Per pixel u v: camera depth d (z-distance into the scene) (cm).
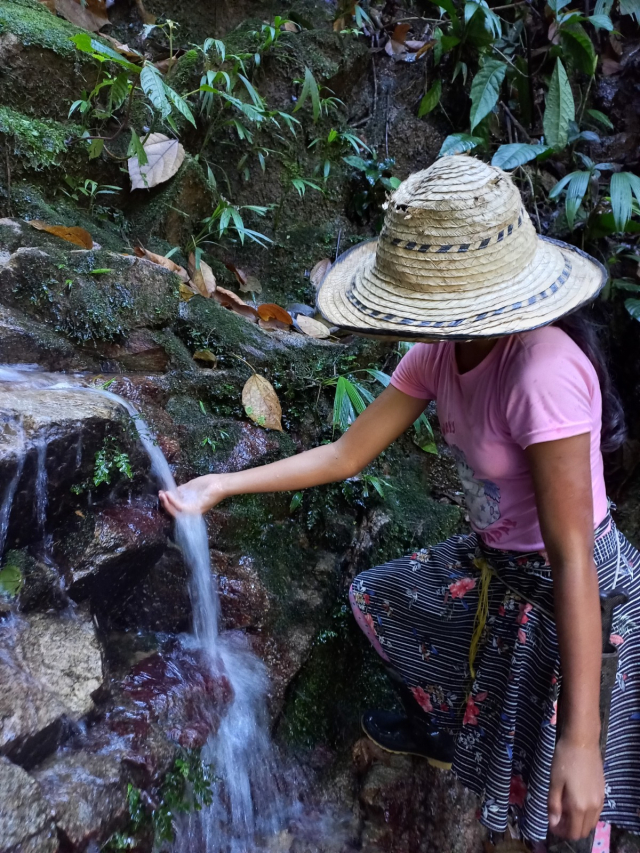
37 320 198
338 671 213
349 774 204
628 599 135
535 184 336
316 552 225
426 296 121
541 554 140
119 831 122
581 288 124
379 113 344
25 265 196
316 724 205
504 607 148
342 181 322
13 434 136
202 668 171
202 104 286
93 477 153
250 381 219
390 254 124
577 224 315
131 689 150
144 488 173
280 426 221
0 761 109
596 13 321
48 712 122
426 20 352
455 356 140
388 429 163
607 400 138
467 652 164
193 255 268
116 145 270
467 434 139
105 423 155
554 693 133
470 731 155
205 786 148
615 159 349
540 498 122
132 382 198
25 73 248
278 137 308
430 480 260
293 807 190
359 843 189
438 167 121
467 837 197
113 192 266
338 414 218
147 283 214
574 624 117
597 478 136
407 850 191
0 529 133
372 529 227
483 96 308
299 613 209
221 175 302
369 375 251
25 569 138
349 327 122
